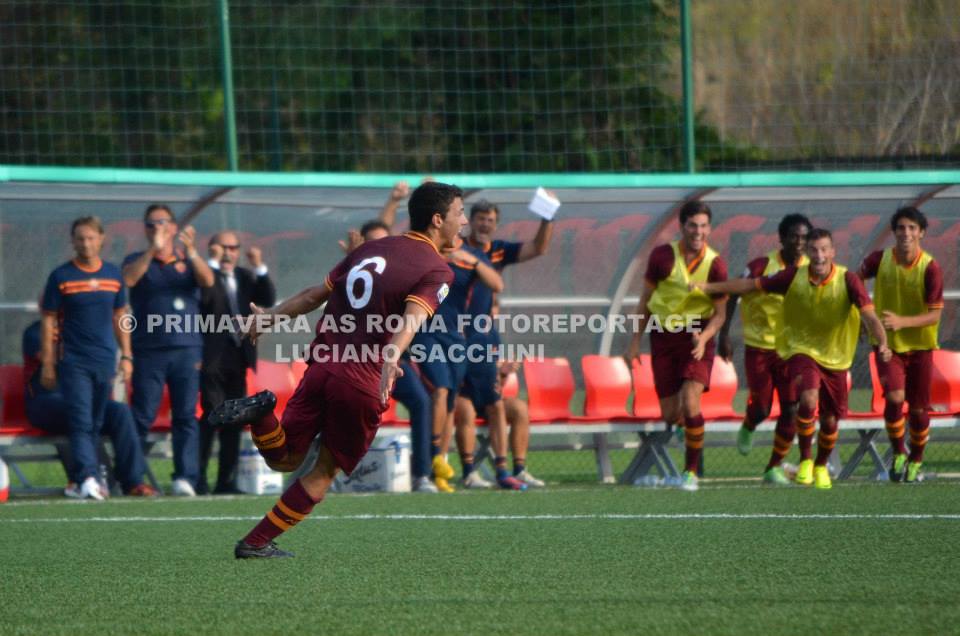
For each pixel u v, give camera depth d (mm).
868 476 39625
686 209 35969
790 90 58188
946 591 17875
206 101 65000
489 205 36906
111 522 28641
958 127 56438
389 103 64375
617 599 17562
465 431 37656
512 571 20297
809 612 16422
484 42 62781
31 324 37375
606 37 58875
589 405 40250
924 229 36375
